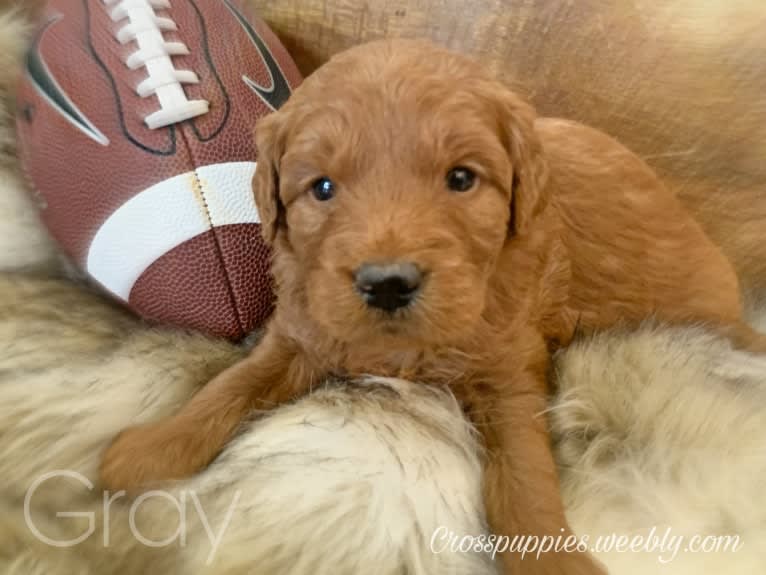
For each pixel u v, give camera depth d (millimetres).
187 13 313
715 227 363
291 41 411
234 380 279
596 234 319
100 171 285
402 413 260
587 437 264
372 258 219
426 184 239
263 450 250
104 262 291
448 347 273
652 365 275
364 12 392
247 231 292
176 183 281
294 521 230
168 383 279
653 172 348
